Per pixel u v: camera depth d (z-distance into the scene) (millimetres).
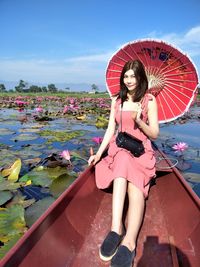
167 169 3170
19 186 3625
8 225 2732
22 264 1598
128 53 3660
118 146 2689
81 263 2104
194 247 2104
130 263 1959
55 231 2078
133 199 2346
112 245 2082
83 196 2717
